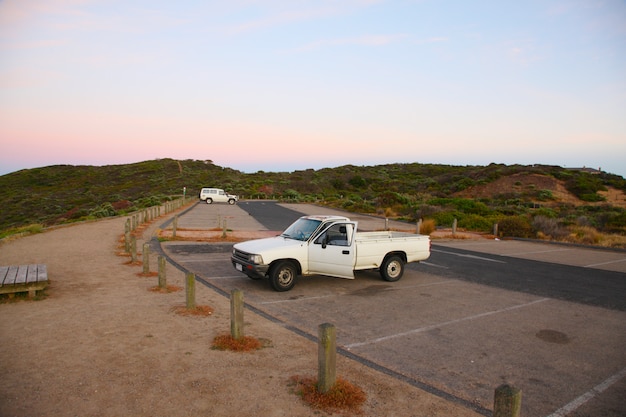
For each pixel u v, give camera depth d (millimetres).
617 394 5027
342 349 6234
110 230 20938
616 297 10250
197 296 8852
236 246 10516
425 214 33375
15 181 79375
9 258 12664
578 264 15664
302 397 4465
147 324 6809
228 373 5031
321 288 10352
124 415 4012
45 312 7324
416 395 4691
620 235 25359
